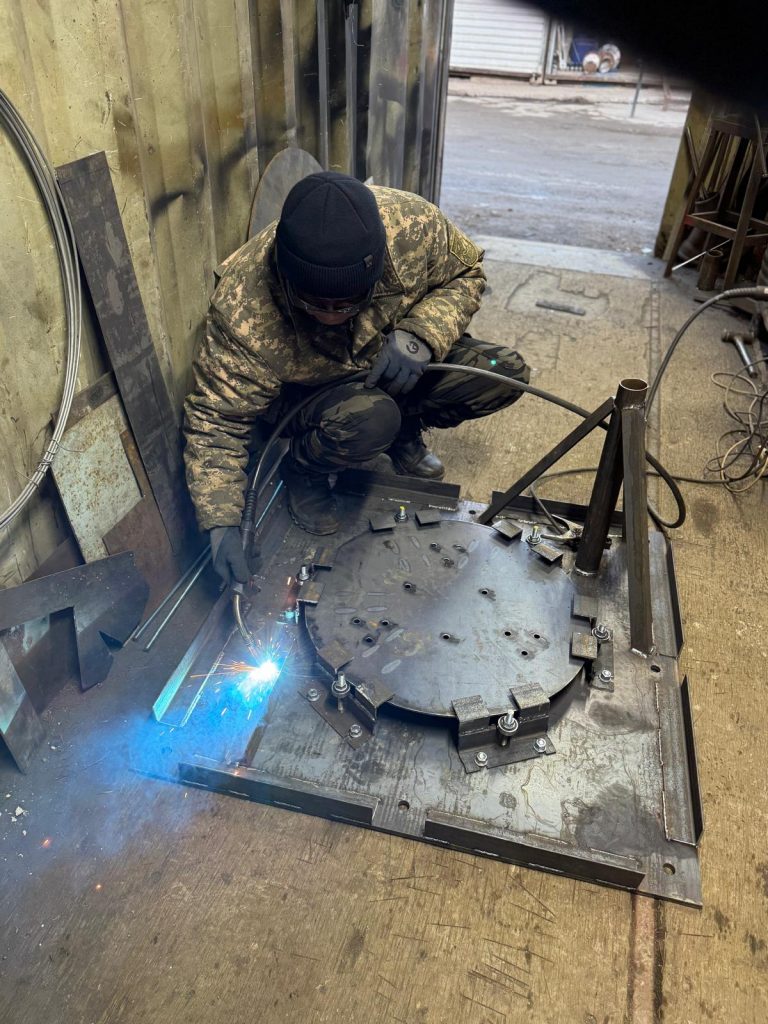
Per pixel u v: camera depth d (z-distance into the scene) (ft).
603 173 19.58
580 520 6.90
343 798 4.59
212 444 5.59
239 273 5.40
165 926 4.19
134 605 5.66
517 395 6.87
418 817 4.62
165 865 4.48
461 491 7.51
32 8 4.10
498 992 3.94
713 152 11.54
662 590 6.25
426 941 4.13
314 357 5.69
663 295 11.96
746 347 10.29
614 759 4.94
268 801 4.81
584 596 5.83
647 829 4.57
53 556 5.13
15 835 4.62
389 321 5.86
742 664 5.76
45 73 4.28
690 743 4.93
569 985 3.97
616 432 5.53
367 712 4.97
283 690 5.35
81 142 4.60
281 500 7.07
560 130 23.71
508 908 4.29
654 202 17.37
